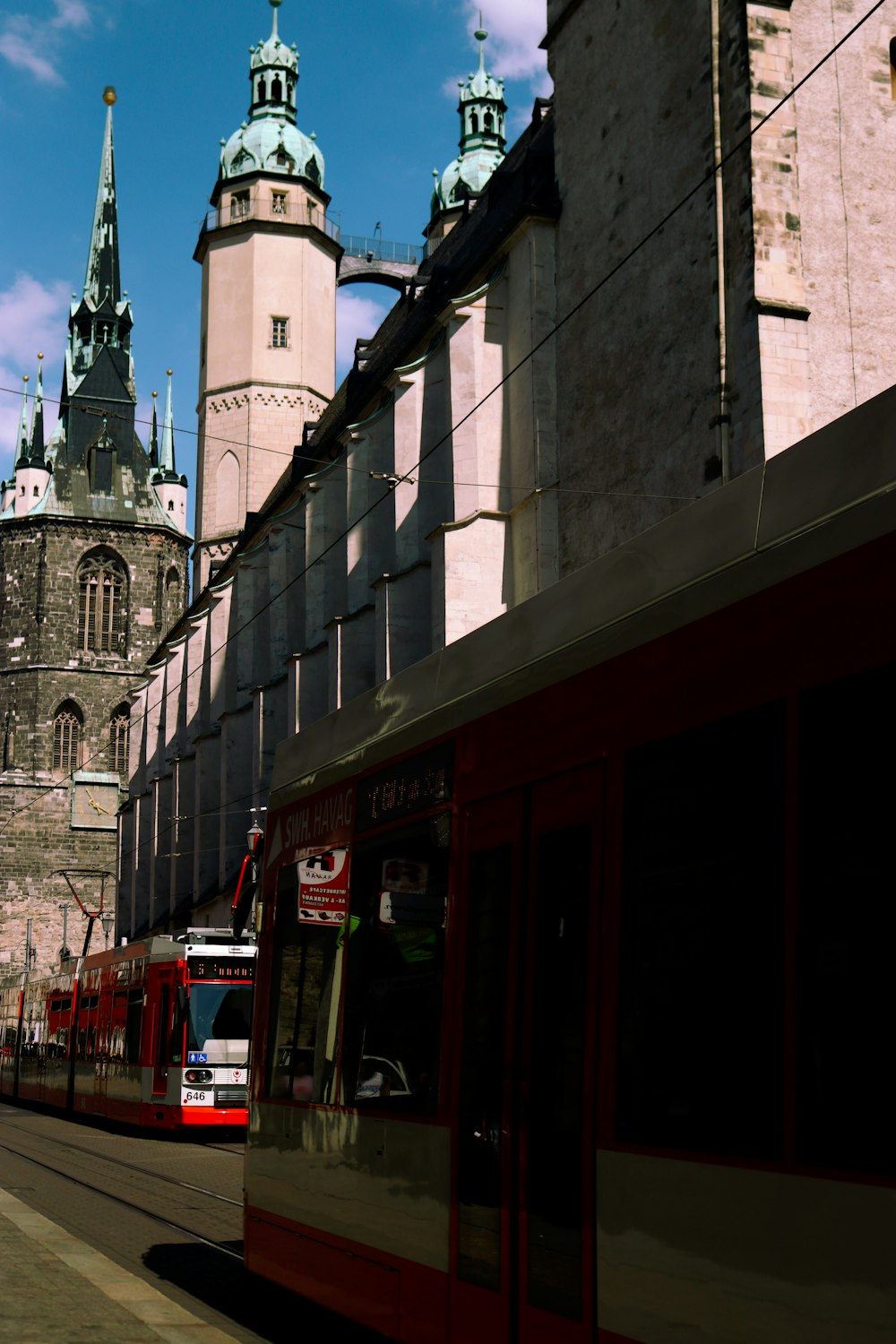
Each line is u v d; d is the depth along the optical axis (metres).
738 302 25.66
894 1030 4.29
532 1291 6.16
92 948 90.50
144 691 77.50
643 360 28.70
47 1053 35.59
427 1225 7.27
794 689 5.03
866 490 4.89
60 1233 12.66
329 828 9.59
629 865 5.87
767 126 25.69
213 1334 8.58
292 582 51.12
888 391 4.88
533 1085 6.36
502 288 35.12
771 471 5.46
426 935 7.75
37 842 90.94
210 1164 21.14
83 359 97.25
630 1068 5.61
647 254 28.80
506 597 33.72
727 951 5.14
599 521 30.20
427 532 38.50
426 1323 7.20
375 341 53.84
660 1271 5.23
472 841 7.36
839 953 4.58
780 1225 4.63
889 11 27.22
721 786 5.34
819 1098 4.55
